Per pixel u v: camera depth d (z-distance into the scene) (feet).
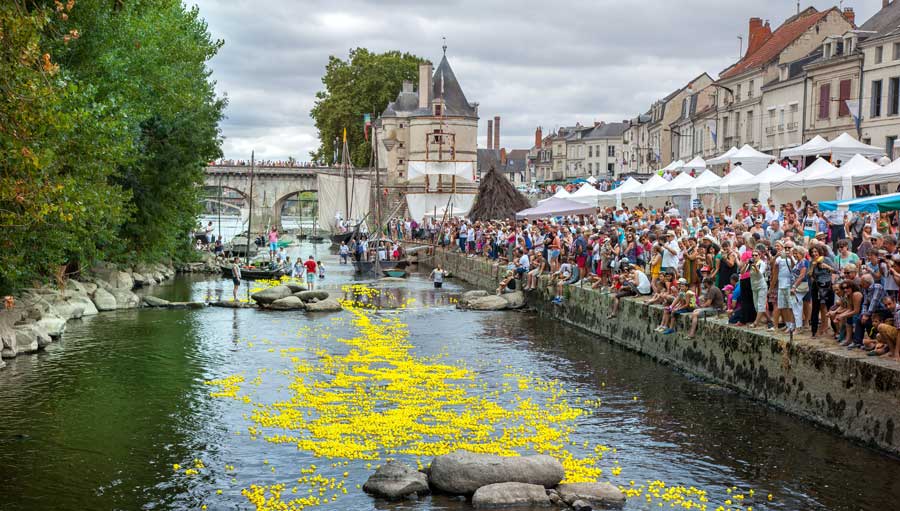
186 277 195.11
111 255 151.74
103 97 115.65
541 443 60.03
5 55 56.29
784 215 98.63
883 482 51.37
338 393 74.74
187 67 173.58
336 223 344.08
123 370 83.82
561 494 49.16
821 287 65.82
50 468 54.60
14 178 62.54
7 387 76.02
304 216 645.92
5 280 98.37
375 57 407.85
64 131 79.71
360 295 162.81
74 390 75.15
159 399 72.18
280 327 115.75
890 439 54.49
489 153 631.15
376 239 241.96
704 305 83.41
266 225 402.11
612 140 472.44
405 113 386.93
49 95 60.18
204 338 104.53
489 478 49.88
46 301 113.29
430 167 346.74
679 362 85.76
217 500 49.32
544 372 85.10
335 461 55.98
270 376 82.02
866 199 82.43
